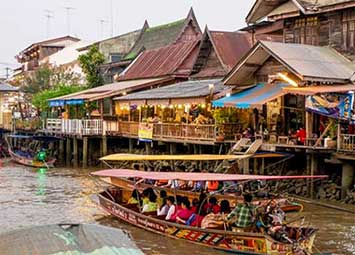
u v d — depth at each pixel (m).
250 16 28.91
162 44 47.41
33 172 35.47
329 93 21.20
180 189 20.39
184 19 47.44
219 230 15.57
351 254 15.20
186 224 16.84
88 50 54.56
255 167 24.50
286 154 21.53
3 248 8.06
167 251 15.91
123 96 35.88
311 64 23.17
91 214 21.16
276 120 26.72
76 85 52.38
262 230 15.03
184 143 29.17
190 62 38.28
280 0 27.48
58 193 26.41
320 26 26.38
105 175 19.86
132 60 45.66
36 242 8.10
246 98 24.31
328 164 22.77
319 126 24.45
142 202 19.36
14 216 20.89
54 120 41.81
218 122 27.16
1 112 56.66
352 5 23.83
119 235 8.60
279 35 31.31
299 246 14.39
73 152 40.25
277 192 22.05
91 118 41.03
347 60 24.38
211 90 27.25
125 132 35.59
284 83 25.28
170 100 30.05
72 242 8.06
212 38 34.81
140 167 29.11
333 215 19.52
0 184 29.72
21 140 46.91
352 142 20.61
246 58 25.36
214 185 20.06
